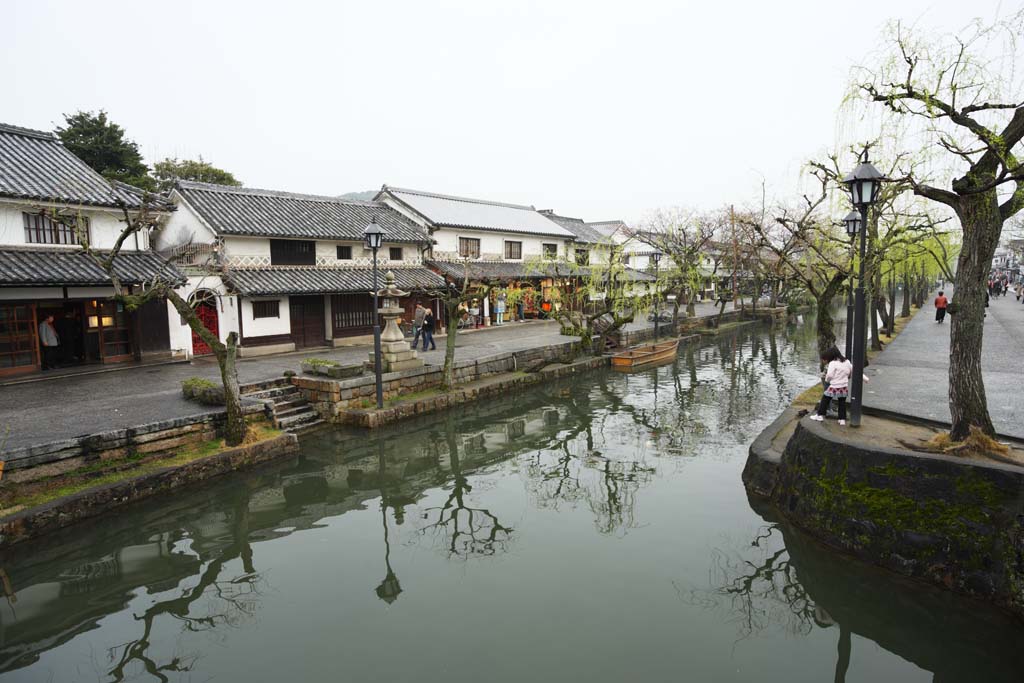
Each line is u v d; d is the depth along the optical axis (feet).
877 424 30.83
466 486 35.91
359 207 91.35
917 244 52.75
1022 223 83.56
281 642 19.93
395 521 30.68
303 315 73.26
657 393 61.82
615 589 23.00
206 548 27.61
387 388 51.42
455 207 107.45
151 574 25.21
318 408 47.93
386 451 42.52
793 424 38.06
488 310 102.17
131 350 59.00
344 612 21.72
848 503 24.30
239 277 65.16
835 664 18.72
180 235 71.10
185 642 20.16
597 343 81.51
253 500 33.60
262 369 55.93
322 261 76.84
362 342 78.54
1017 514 19.89
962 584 20.71
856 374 29.50
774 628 20.52
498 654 18.92
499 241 105.81
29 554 26.08
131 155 91.40
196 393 42.22
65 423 35.68
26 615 22.09
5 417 37.29
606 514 30.53
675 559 25.39
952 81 24.30
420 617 21.26
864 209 28.66
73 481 30.25
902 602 21.72
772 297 142.92
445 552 26.71
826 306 46.75
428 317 70.69
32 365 52.34
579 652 18.97
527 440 45.98
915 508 22.41
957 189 24.73
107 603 22.97
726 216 113.60
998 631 19.51
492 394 59.06
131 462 32.99
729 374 72.43
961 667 18.75
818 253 44.14
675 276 89.25
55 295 52.13
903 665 18.79
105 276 51.67
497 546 27.17
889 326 87.66
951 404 26.08
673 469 37.29
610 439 45.32
